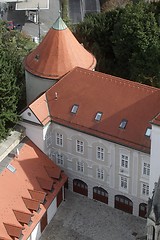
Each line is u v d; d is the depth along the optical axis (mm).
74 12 173625
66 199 103562
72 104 98375
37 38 150750
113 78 96875
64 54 102625
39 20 163125
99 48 129125
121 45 122938
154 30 119000
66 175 103688
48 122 99125
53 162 102688
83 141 98125
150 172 88250
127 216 100250
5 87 95812
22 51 129250
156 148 85125
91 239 96438
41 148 101750
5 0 168500
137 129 92625
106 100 96062
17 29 159750
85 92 98000
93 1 178625
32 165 98875
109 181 99688
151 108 92438
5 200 91125
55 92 100125
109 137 94438
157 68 118375
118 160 96188
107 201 102375
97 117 95812
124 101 94688
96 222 99250
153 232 79375
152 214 77875
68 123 97875
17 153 98062
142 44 118125
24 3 167250
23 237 89250
